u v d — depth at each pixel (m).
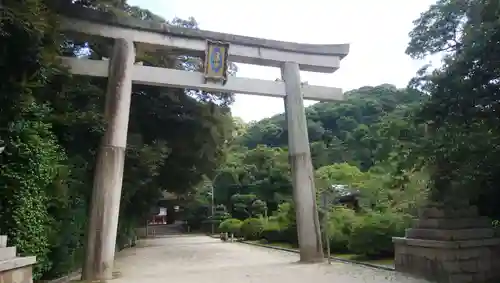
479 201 9.82
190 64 20.91
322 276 10.03
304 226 13.41
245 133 64.44
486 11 8.81
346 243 15.30
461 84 8.78
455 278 8.06
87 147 11.94
